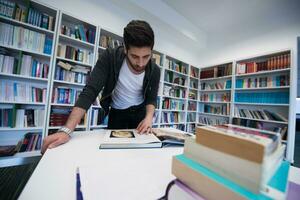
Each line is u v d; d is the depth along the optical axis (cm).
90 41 232
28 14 184
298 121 495
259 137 25
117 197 30
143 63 88
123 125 124
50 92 196
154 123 310
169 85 349
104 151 57
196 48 412
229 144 25
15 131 192
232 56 352
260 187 21
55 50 198
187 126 379
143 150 62
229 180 24
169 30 334
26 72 183
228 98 337
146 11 276
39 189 32
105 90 107
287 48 262
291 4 270
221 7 298
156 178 39
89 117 222
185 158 31
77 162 46
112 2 259
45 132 192
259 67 289
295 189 32
